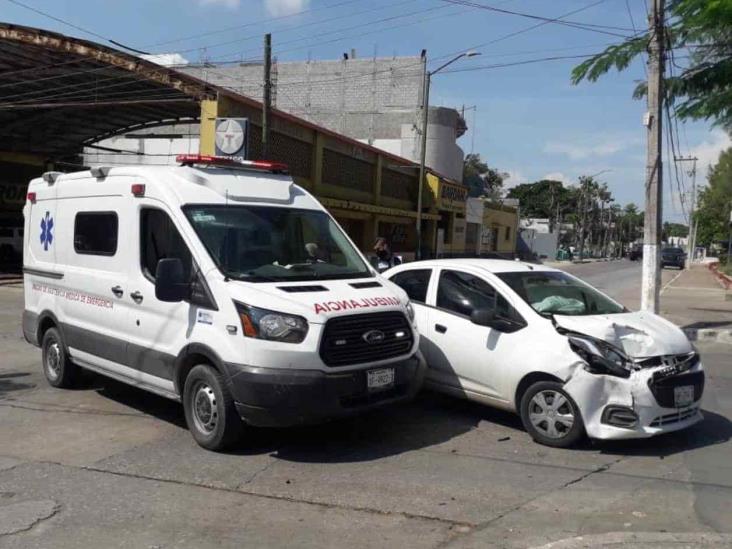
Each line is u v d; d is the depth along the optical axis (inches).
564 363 239.1
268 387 218.1
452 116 1876.2
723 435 262.1
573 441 240.4
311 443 247.8
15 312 597.3
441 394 318.0
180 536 173.0
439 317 289.3
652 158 566.6
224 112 823.7
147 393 319.6
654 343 246.2
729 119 557.0
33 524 179.2
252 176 279.7
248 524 180.2
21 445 243.8
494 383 263.6
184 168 266.8
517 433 262.2
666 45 554.3
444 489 204.7
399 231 1418.6
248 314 223.6
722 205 2421.3
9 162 1238.3
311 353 220.2
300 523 181.0
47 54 818.2
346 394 225.6
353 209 1138.7
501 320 267.0
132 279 268.1
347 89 1941.4
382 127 1889.8
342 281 250.5
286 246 261.3
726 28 509.7
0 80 932.6
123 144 1419.8
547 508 190.7
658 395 234.2
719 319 641.6
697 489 205.5
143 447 242.4
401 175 1395.2
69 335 308.5
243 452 237.5
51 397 311.3
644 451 241.1
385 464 226.8
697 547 164.2
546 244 2957.7
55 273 319.3
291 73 1993.1
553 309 267.7
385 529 177.5
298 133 991.6
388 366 236.5
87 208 299.0
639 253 3142.2
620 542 166.7
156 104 938.1
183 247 247.4
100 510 188.4
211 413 236.2
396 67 1900.8
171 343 248.5
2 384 336.5
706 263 2849.4
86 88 949.8
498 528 177.8
